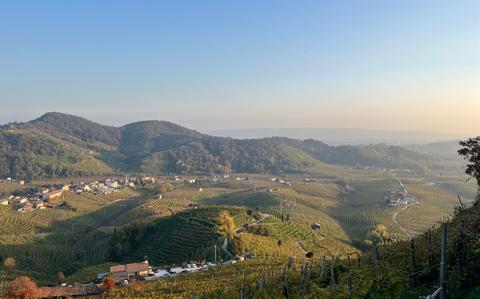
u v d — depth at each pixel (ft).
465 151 125.29
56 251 482.28
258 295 128.98
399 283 86.63
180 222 451.94
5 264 408.26
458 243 86.58
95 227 637.71
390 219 604.90
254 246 354.95
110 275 295.28
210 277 230.89
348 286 95.61
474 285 79.36
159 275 305.53
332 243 419.95
